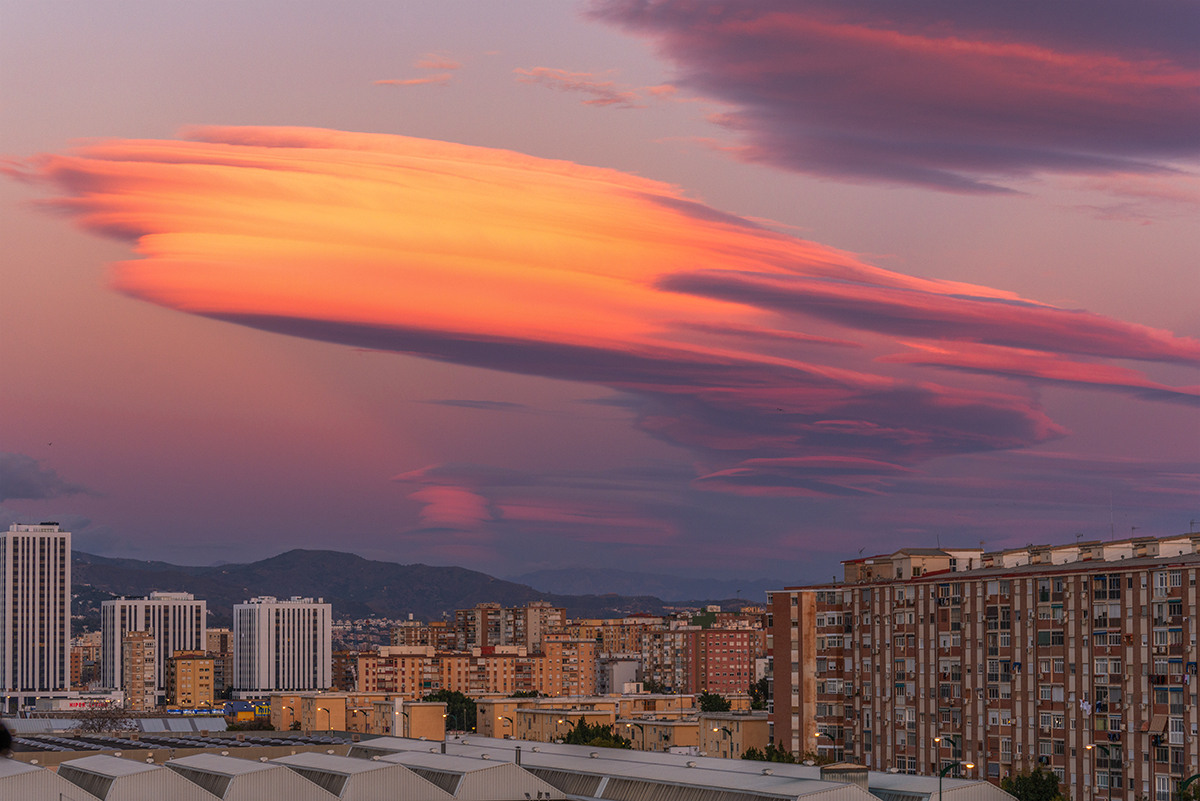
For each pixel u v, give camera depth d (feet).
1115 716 490.90
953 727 566.36
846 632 640.17
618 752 561.02
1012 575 541.75
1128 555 557.33
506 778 486.79
